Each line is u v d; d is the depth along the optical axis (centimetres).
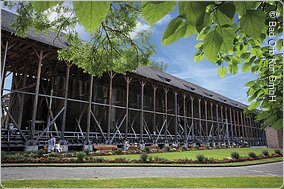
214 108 4866
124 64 823
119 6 653
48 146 1769
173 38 108
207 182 816
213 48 116
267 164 1631
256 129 6016
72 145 2077
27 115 2362
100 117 2816
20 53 2042
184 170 1220
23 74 2231
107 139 2420
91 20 87
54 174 969
